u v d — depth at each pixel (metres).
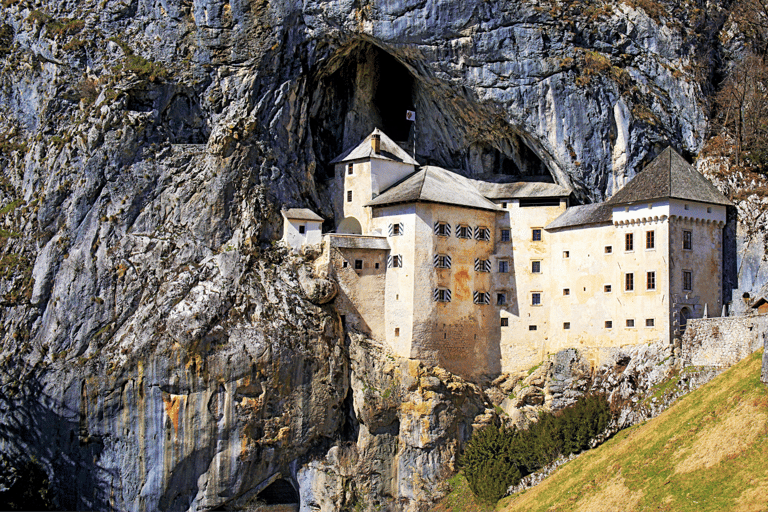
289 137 105.12
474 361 100.12
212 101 104.88
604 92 96.75
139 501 93.38
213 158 101.44
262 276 98.00
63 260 101.19
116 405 94.38
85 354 97.38
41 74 113.19
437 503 94.25
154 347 93.94
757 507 61.25
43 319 100.50
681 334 86.00
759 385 70.69
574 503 75.44
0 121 116.19
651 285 88.06
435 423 95.69
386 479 96.88
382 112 114.25
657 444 74.62
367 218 103.62
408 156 107.81
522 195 101.56
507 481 87.94
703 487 66.25
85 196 102.12
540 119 98.38
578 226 96.00
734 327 79.44
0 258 105.69
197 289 96.12
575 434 85.50
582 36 97.88
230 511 96.69
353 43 105.19
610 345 91.44
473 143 107.38
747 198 91.62
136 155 103.06
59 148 105.31
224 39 104.31
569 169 97.69
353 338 98.31
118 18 108.44
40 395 96.81
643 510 68.56
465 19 98.00
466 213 100.88
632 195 90.06
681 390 81.19
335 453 96.62
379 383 97.12
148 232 101.62
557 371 95.50
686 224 88.56
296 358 94.94
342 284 98.75
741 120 95.88
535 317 99.44
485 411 98.44
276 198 102.44
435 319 97.56
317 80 107.75
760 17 104.56
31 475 95.44
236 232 100.31
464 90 101.50
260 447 94.44
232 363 93.38
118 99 103.25
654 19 98.06
